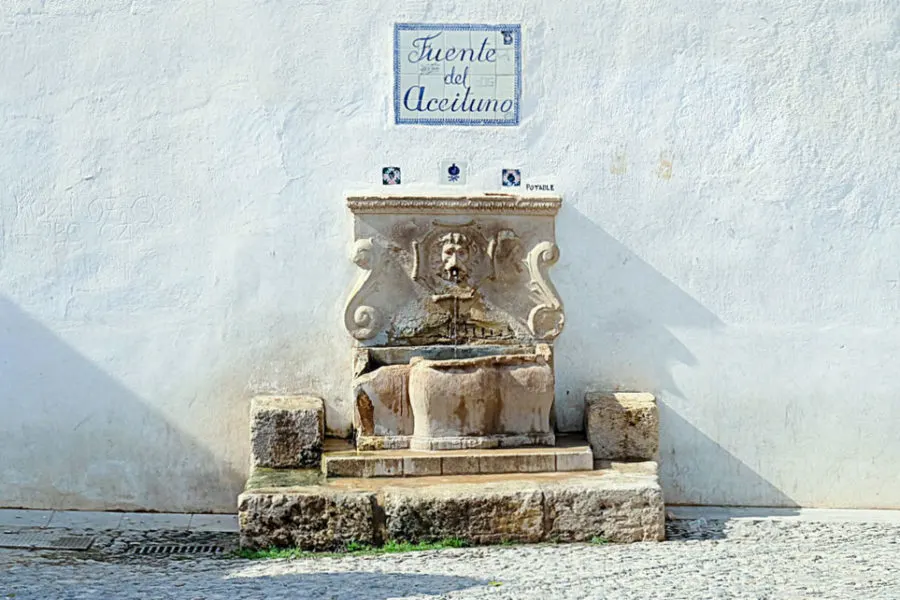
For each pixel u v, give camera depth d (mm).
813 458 11375
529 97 11227
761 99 11312
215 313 11133
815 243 11328
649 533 10172
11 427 11055
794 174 11320
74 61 11039
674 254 11312
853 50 11312
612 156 11266
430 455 10586
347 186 11164
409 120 11172
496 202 11109
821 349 11359
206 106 11086
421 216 11133
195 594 8531
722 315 11336
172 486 11164
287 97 11117
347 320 11117
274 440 10758
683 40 11273
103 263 11086
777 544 10156
